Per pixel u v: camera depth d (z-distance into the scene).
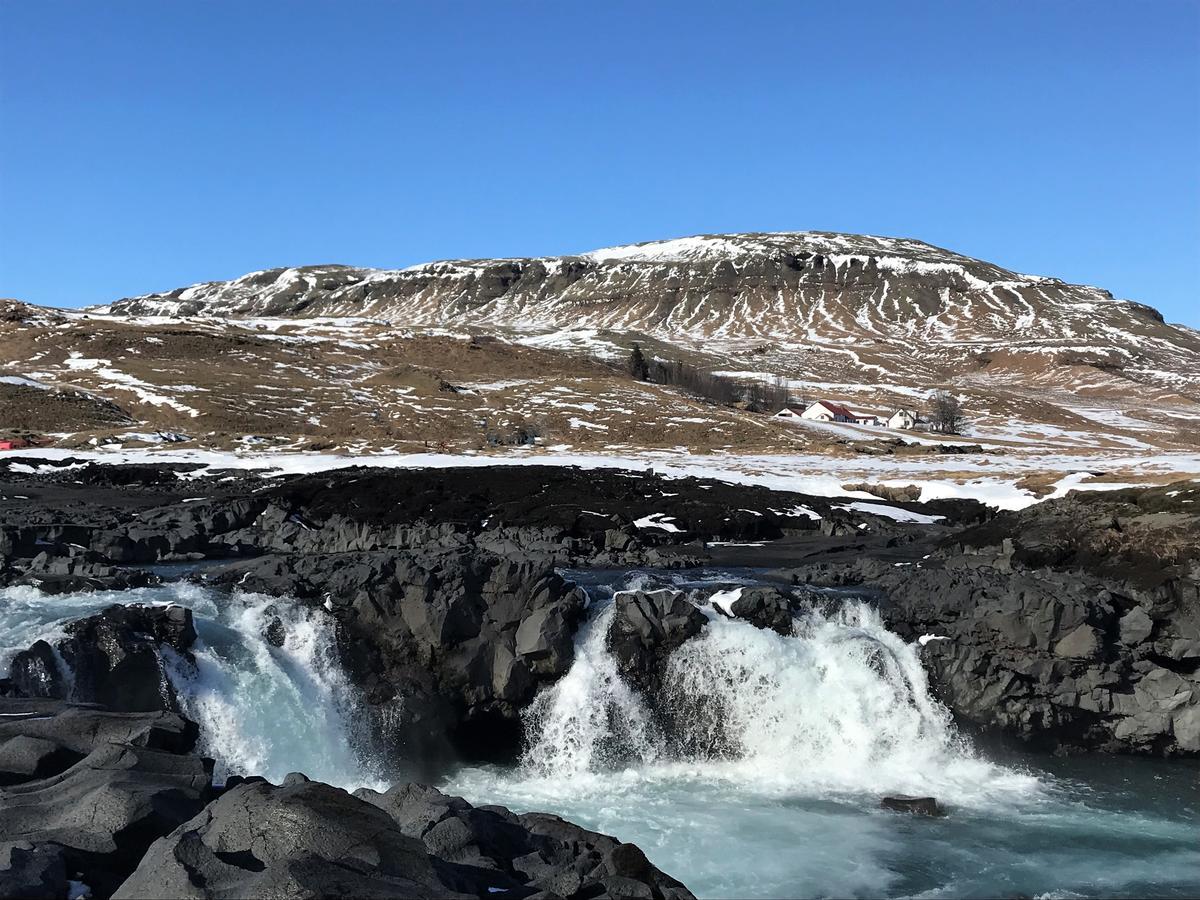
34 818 13.78
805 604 33.00
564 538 48.97
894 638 31.52
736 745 29.58
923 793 26.31
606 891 14.11
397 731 28.16
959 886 20.78
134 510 54.34
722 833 23.42
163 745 17.61
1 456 79.69
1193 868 21.77
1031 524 43.25
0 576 32.69
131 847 13.30
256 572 32.81
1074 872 21.55
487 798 25.78
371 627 29.41
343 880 11.65
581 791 26.42
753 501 60.00
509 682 29.12
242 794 13.60
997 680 29.83
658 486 63.84
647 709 29.67
